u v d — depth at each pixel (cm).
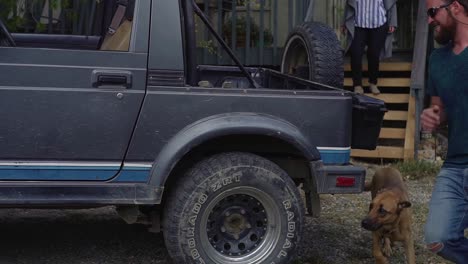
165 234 469
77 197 450
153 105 456
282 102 473
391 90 955
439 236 384
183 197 461
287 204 475
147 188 457
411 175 829
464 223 389
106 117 452
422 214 670
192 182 461
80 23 831
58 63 445
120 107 453
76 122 448
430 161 863
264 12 1003
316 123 480
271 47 945
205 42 909
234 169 464
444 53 393
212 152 491
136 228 610
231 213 475
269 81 670
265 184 470
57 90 445
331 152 484
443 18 386
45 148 446
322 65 684
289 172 510
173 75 462
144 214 517
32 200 444
